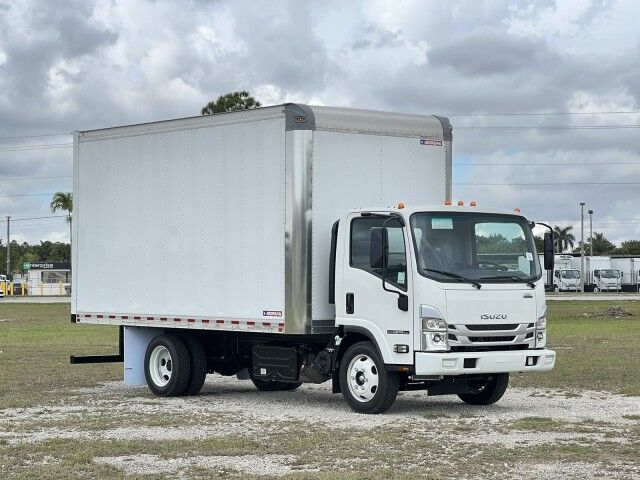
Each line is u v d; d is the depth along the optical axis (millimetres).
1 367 23188
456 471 10273
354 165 15742
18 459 11055
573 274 94375
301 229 15266
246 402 16766
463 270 14609
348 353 15148
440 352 14172
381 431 13000
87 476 10055
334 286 15320
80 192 19375
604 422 13953
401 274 14477
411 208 14594
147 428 13430
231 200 16422
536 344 14992
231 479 9859
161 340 17766
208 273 16828
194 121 17125
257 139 16000
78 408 15844
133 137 18297
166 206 17625
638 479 9852
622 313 46156
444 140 16688
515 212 15383
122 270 18469
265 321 15820
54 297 91938
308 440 12188
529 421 13914
